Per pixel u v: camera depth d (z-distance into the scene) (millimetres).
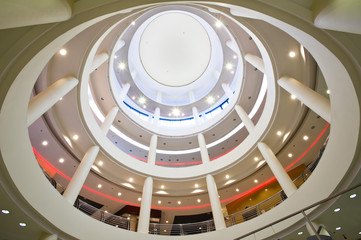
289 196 7742
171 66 20000
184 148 16703
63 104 9523
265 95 13766
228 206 13609
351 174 5570
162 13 17734
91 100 13820
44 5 2785
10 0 2186
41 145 10867
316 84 9000
